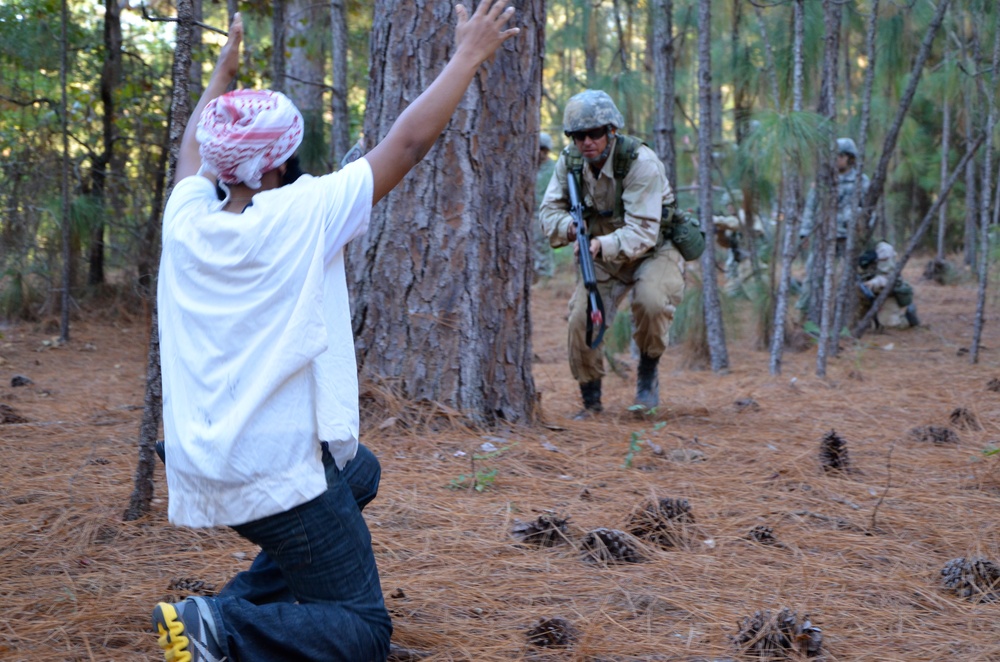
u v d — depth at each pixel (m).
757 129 6.72
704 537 3.52
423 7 4.83
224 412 1.92
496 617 2.81
